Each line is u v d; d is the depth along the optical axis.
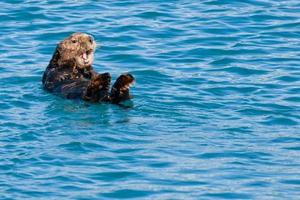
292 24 45.50
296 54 42.16
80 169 30.48
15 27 45.16
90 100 35.12
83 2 48.03
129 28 44.94
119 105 34.91
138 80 38.69
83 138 32.38
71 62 38.38
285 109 35.53
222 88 37.84
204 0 48.41
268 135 33.06
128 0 48.41
